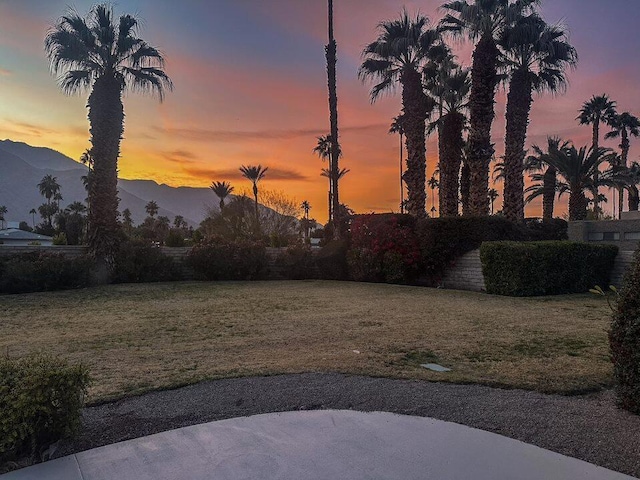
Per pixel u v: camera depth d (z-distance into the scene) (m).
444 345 6.66
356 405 4.22
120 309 11.00
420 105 20.42
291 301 12.26
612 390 4.49
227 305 11.56
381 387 4.68
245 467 3.07
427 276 17.31
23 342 7.30
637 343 3.73
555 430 3.52
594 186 29.05
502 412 3.92
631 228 23.14
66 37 17.19
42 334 7.97
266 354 6.30
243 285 17.23
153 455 3.25
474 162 18.77
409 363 5.66
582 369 5.25
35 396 3.20
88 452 3.31
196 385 4.84
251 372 5.30
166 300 12.68
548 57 18.94
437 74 26.02
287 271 20.53
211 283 18.02
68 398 3.38
